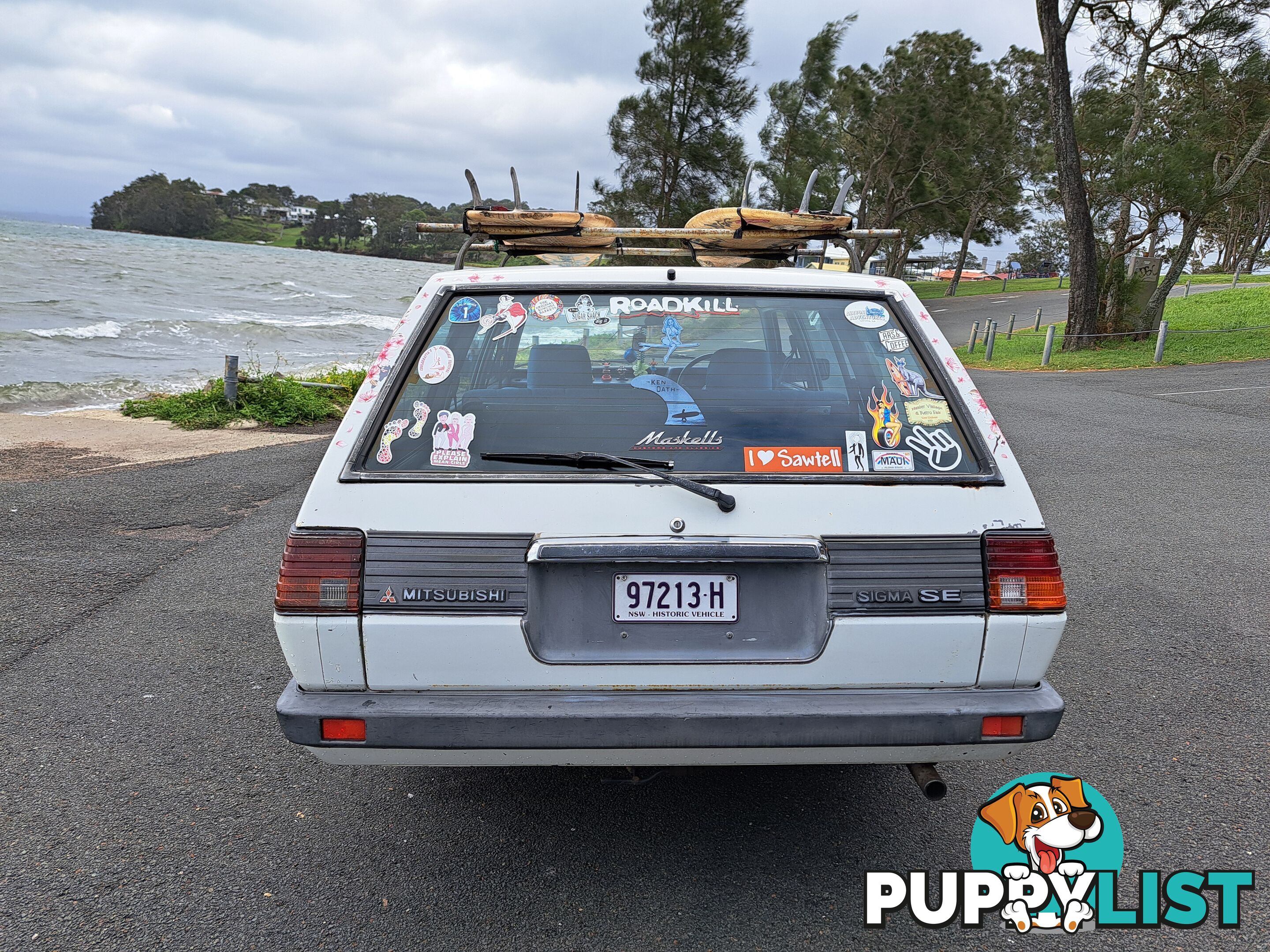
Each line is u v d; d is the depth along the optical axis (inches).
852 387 102.7
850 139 1493.6
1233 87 918.4
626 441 98.0
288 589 92.7
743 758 93.7
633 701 92.2
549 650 94.1
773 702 92.2
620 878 107.2
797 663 93.7
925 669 93.9
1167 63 943.0
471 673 92.8
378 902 102.7
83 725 147.9
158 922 99.1
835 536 93.5
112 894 104.0
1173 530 261.3
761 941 96.0
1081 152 1038.4
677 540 92.4
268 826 118.9
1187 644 179.8
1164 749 138.3
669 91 1139.3
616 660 93.7
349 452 96.3
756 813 122.3
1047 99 2047.2
